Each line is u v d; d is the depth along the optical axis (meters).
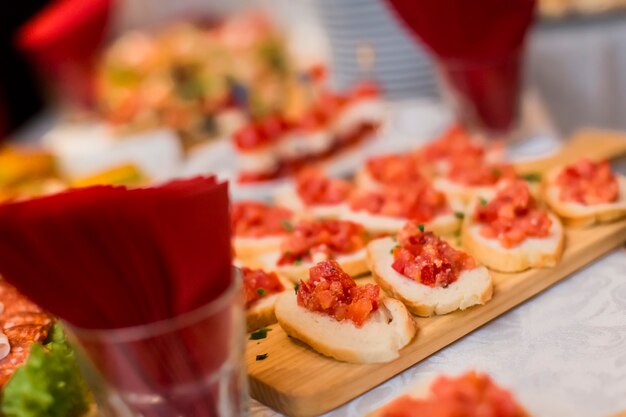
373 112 1.02
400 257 0.63
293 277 0.67
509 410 0.47
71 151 1.16
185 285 0.48
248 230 0.74
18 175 1.03
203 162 0.99
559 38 1.22
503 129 0.86
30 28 1.32
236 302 0.50
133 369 0.49
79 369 0.53
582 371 0.55
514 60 0.84
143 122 1.24
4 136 1.73
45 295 0.48
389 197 0.73
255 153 0.92
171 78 1.33
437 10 0.81
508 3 0.80
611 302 0.61
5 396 0.51
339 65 1.13
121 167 0.91
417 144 0.96
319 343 0.57
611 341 0.57
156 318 0.49
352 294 0.59
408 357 0.57
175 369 0.49
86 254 0.47
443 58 0.84
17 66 1.86
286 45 1.56
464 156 0.81
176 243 0.47
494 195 0.70
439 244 0.63
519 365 0.56
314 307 0.60
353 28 1.07
